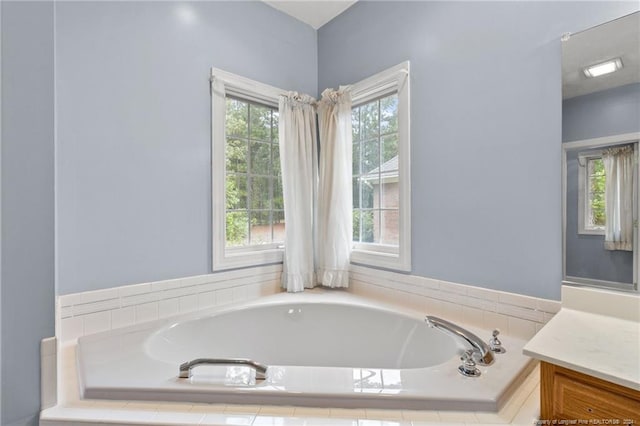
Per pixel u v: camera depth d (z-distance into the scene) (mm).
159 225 1731
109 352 1288
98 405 957
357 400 936
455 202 1656
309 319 1970
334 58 2383
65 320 1443
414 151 1837
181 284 1801
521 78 1418
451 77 1668
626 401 749
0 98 901
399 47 1925
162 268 1743
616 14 1178
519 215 1429
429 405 925
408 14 1878
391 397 933
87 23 1500
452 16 1664
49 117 978
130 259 1637
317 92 2510
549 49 1336
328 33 2438
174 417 889
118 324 1585
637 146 1124
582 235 1253
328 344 1919
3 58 905
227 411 922
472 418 891
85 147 1498
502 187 1481
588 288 1237
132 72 1637
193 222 1856
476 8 1570
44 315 949
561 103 1303
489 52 1522
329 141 2221
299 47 2410
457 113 1645
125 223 1619
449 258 1684
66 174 1447
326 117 2277
